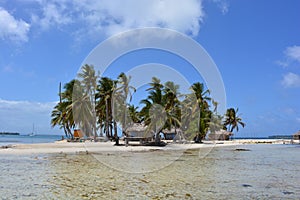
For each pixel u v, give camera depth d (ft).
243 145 169.48
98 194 31.73
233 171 52.44
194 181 40.78
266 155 94.73
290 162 71.10
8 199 29.40
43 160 66.28
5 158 70.54
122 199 29.71
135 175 45.75
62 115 169.58
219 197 31.30
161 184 38.09
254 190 35.19
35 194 31.53
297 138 245.65
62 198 29.86
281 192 34.24
